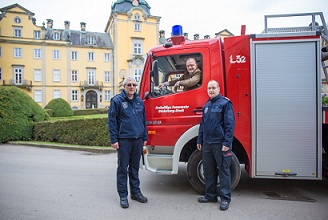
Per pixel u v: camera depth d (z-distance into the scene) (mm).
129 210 4273
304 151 4465
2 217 4008
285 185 5562
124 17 49719
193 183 4902
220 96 4309
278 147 4520
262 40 4531
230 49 4664
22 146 11602
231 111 4172
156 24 51531
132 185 4676
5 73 44562
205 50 4801
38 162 8141
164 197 4875
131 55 50094
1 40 43875
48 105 28984
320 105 4406
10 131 12430
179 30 5062
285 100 4484
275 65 4504
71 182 5918
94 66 49438
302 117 4453
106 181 6000
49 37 47938
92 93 50062
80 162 8141
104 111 40094
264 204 4480
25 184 5762
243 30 4859
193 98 4801
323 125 4684
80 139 11156
